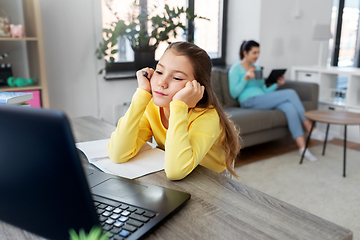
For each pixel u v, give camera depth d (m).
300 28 4.23
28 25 2.63
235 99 3.40
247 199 0.73
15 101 1.13
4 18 2.44
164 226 0.62
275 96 3.11
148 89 1.01
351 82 3.41
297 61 4.33
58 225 0.48
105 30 2.94
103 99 3.19
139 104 0.99
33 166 0.45
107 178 0.83
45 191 0.46
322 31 3.72
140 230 0.58
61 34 2.87
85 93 3.10
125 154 0.97
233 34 4.10
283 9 3.97
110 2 3.08
